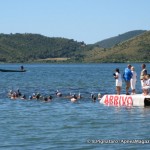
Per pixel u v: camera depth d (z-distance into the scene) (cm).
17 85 8238
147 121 3325
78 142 2558
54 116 3666
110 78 11344
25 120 3434
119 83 4522
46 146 2462
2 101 4953
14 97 5378
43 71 19300
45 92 6341
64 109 4150
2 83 8969
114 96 4538
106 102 4625
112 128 3027
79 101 4875
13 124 3225
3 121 3384
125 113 3800
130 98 4384
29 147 2439
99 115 3694
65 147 2438
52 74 15225
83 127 3077
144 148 2389
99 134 2802
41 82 9394
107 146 2450
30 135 2775
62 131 2916
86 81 9725
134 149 2372
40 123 3272
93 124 3206
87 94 5875
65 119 3478
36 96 5247
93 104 4559
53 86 7862
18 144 2512
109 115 3684
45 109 4162
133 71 4462
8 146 2466
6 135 2778
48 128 3038
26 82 9388
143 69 4372
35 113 3875
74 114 3781
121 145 2469
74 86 7812
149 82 4344
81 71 19225
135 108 4153
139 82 8700
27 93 6159
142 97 4303
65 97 5378
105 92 6244
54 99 5134
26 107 4344
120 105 4425
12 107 4353
